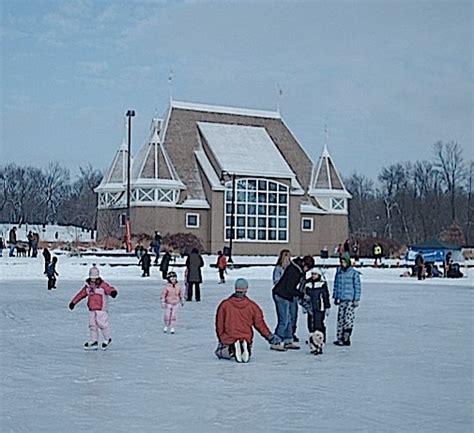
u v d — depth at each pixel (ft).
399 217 406.41
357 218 439.22
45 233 388.78
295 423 31.12
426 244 200.44
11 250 202.49
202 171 261.85
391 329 67.05
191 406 34.30
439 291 122.11
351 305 55.83
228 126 277.85
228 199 258.16
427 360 48.78
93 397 36.27
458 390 38.42
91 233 374.63
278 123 293.43
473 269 203.51
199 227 257.34
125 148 267.39
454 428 30.37
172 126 268.82
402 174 413.59
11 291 112.27
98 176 465.88
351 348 54.49
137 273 160.45
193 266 96.89
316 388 38.83
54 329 65.10
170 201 252.83
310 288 54.19
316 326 53.88
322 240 281.95
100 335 60.49
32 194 480.64
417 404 34.94
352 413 33.01
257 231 260.62
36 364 46.37
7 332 62.85
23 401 35.32
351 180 456.45
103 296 53.57
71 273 158.92
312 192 284.00
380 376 42.60
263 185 262.67
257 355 50.72
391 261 227.20
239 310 48.14
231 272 171.12
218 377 42.04
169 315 63.57
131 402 35.14
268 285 130.41
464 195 391.45
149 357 49.52
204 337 60.29
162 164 255.29
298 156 291.38
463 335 62.59
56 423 31.01
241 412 33.12
